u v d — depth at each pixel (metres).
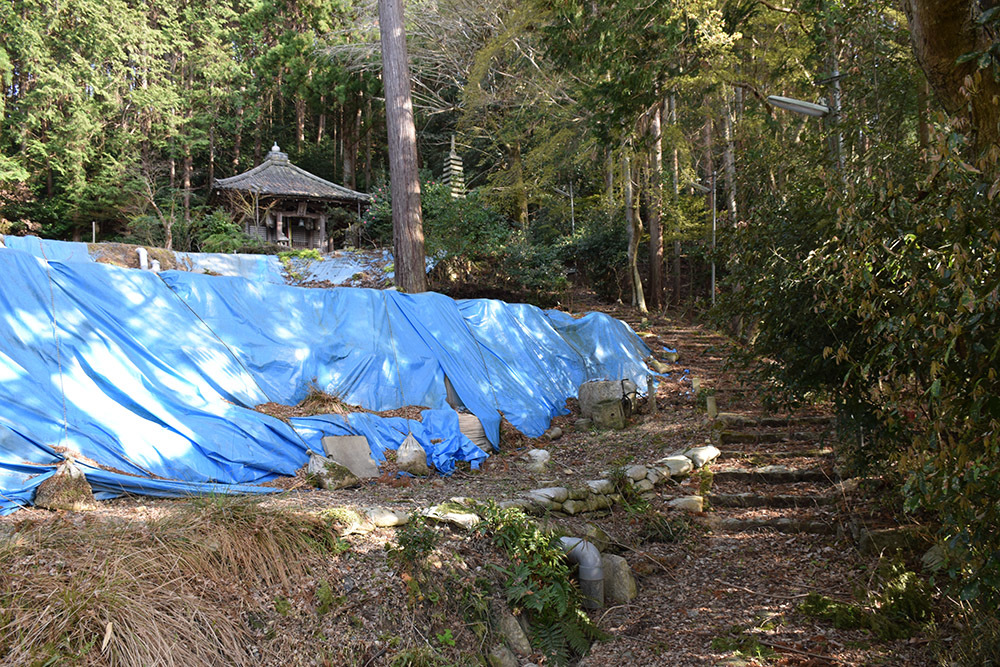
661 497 6.70
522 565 4.85
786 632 4.60
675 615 4.98
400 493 5.93
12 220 25.95
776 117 12.66
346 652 3.88
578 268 19.80
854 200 3.45
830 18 9.06
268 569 4.09
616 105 10.18
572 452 8.23
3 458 4.87
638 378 10.71
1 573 3.39
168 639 3.34
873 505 5.70
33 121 24.55
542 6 11.02
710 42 10.07
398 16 12.04
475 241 15.90
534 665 4.41
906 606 4.63
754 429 8.19
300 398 7.36
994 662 3.69
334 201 23.30
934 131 2.73
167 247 21.08
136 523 4.28
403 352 8.44
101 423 5.58
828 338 5.03
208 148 32.25
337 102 28.73
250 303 7.70
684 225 17.19
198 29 30.36
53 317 5.89
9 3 24.41
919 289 2.87
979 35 3.27
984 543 2.98
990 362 2.58
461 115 23.64
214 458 5.90
